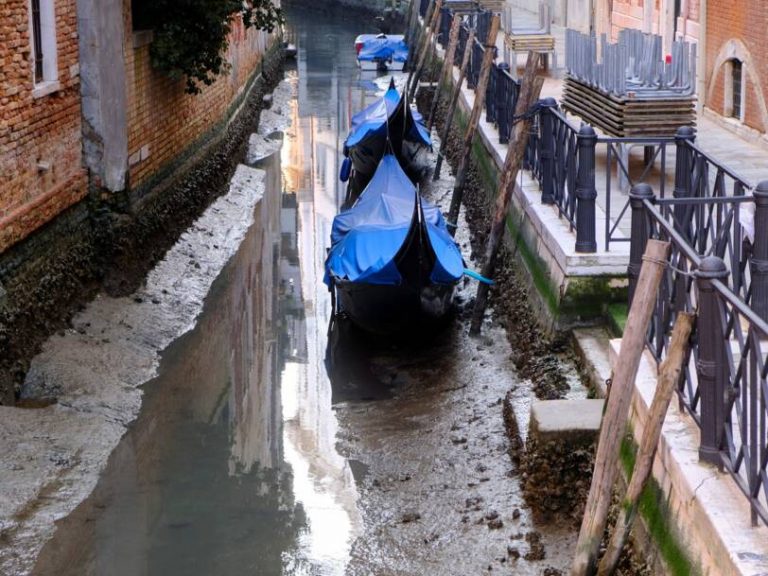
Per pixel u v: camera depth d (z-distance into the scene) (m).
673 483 6.95
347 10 53.69
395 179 16.97
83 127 13.18
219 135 20.09
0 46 10.73
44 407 10.94
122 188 13.72
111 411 11.29
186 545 9.45
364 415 11.95
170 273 15.16
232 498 10.23
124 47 13.83
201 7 15.08
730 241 9.50
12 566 8.80
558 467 9.24
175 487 10.40
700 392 6.95
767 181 8.80
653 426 7.03
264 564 9.19
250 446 11.20
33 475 9.84
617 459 7.23
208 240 17.25
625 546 7.61
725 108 17.00
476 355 13.14
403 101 21.45
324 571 9.09
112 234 13.53
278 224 19.53
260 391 12.62
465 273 14.07
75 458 10.27
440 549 9.19
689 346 7.30
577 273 11.16
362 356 13.64
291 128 28.16
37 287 11.68
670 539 6.91
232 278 16.28
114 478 10.31
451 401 11.98
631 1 23.47
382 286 13.41
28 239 11.52
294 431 11.59
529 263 13.13
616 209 12.87
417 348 13.58
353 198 21.56
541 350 11.63
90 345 12.25
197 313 14.62
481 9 31.48
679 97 13.67
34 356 11.47
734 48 16.45
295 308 15.45
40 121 11.81
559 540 9.04
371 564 9.12
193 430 11.53
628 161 15.12
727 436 6.68
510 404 11.09
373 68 37.28
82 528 9.42
